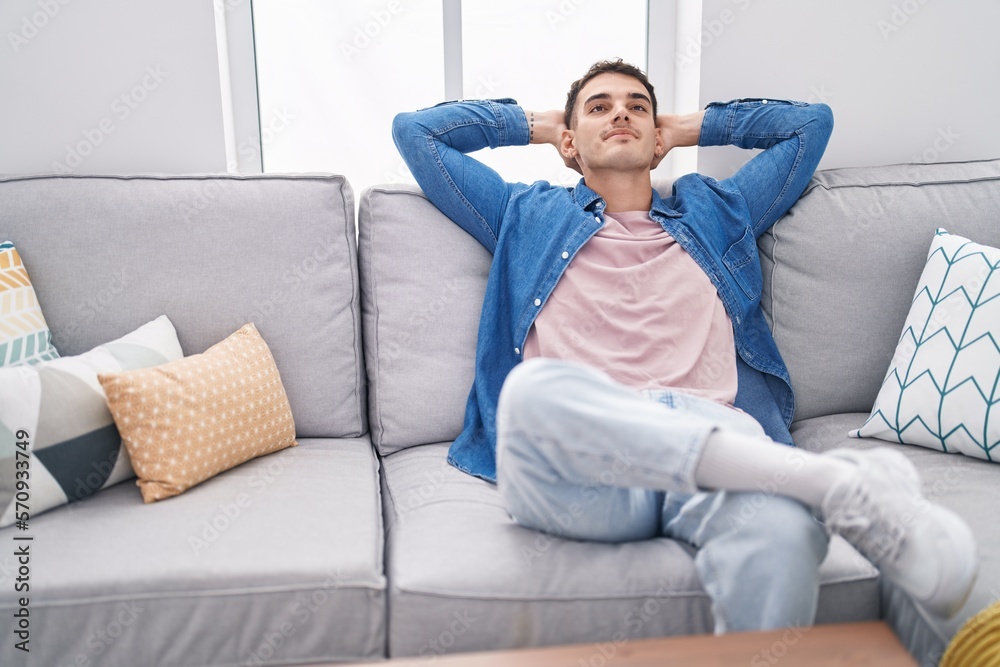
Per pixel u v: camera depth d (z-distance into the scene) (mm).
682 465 958
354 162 2008
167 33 1706
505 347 1558
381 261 1589
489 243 1630
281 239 1527
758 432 1308
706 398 1359
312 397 1530
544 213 1565
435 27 1958
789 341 1601
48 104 1694
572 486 1059
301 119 1961
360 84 1965
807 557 956
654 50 1999
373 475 1387
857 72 1868
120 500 1209
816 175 1730
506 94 2025
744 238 1583
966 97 1903
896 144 1919
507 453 1045
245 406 1334
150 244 1471
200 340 1479
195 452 1241
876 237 1583
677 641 796
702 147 1880
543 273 1508
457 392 1545
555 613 1018
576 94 1671
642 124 1589
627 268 1485
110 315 1441
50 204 1455
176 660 1000
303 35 1916
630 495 1099
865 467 948
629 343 1430
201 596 992
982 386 1290
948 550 872
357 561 1043
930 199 1611
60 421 1174
